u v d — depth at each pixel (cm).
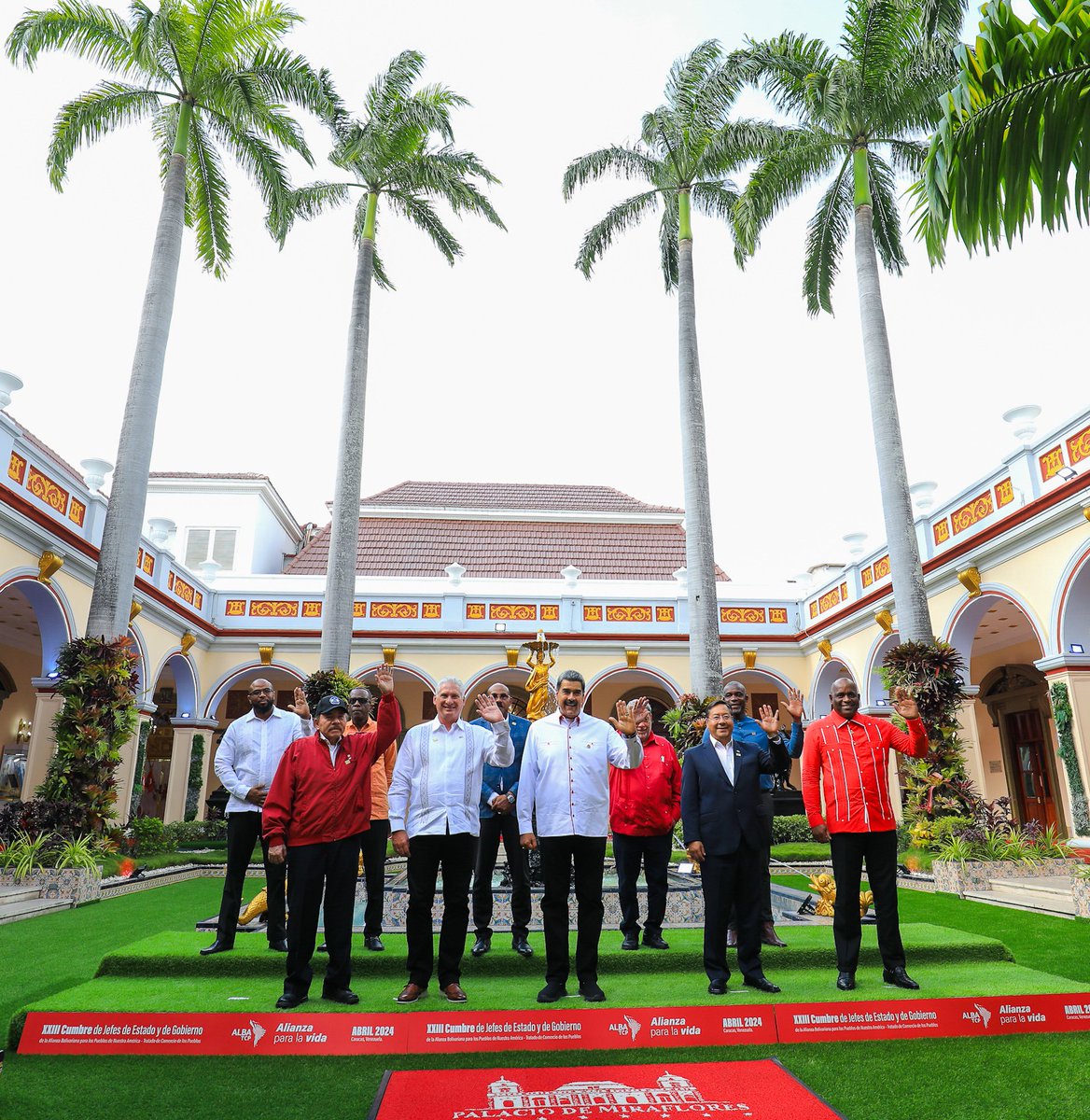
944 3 1180
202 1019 390
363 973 491
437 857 437
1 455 1047
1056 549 1098
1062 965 558
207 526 2305
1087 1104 318
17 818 939
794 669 1959
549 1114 309
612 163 1478
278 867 509
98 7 1205
